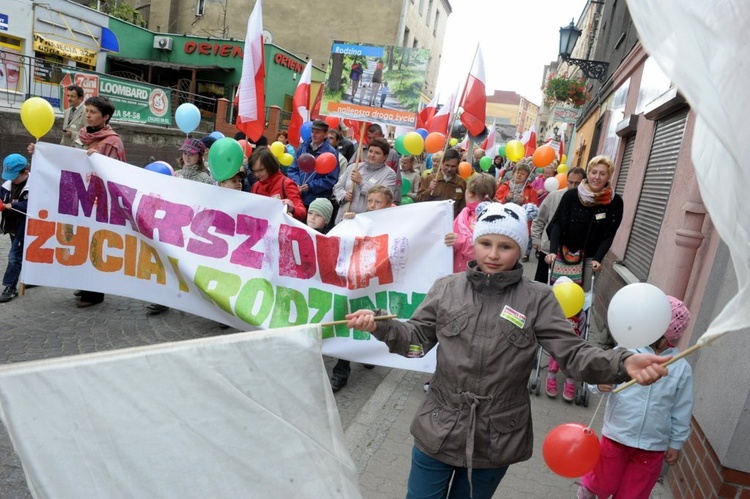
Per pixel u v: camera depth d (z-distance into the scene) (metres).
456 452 2.10
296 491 1.58
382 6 29.38
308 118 10.04
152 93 15.82
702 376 3.43
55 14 19.44
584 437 1.92
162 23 31.42
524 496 3.29
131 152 14.90
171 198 4.61
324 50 30.22
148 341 4.97
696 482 3.11
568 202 4.91
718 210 1.22
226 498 1.49
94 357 1.39
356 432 3.87
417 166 10.00
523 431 2.13
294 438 1.60
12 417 1.29
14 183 5.42
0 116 10.98
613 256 7.83
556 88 17.91
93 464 1.35
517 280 2.13
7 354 4.40
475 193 4.52
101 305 5.72
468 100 6.46
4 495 2.88
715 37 1.14
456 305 2.17
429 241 4.14
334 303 4.27
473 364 2.08
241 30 30.83
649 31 1.18
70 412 1.34
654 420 2.66
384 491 3.20
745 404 2.74
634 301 2.01
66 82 13.16
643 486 2.75
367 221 4.27
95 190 4.74
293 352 1.65
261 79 5.80
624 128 8.73
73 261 4.85
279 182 5.35
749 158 1.12
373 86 7.27
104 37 21.84
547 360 5.67
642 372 1.74
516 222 2.13
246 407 1.55
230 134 20.44
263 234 4.43
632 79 9.73
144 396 1.43
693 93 1.08
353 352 4.23
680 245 4.12
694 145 1.28
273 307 4.38
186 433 1.47
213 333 5.31
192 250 4.57
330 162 6.57
